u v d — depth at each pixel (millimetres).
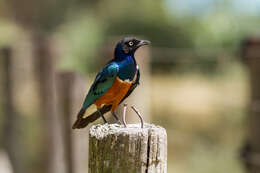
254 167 8789
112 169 4961
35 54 11555
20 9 34562
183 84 28359
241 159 9047
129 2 34000
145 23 32969
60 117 9562
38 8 34562
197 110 22531
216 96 22234
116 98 7305
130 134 4918
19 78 12055
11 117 12281
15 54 11836
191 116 21219
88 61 26500
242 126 15758
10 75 12008
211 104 23141
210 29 28250
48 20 34188
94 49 27562
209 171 13555
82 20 32312
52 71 11414
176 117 21188
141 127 5312
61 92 9500
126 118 9547
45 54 11477
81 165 9602
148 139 4949
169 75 30656
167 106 23234
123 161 4930
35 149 13031
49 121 11180
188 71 29172
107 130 5172
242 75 17328
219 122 19094
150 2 33750
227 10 28266
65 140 9516
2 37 29328
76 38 28469
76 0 34375
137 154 4914
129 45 7258
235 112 16141
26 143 13211
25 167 12484
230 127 16219
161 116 21594
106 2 34344
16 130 12398
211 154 14055
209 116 20969
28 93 14805
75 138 9484
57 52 11633
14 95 12156
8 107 12227
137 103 9562
